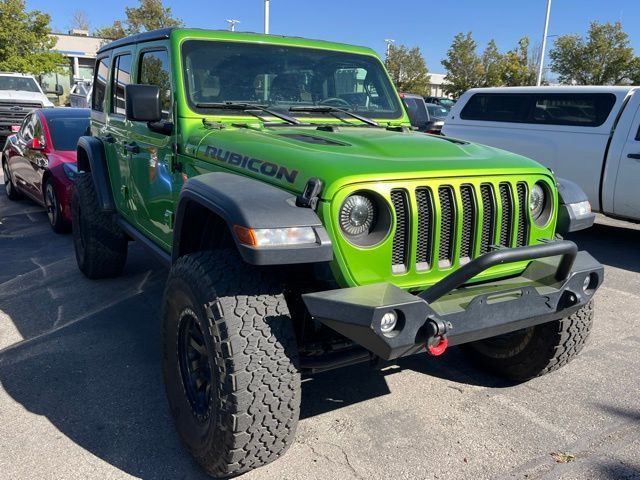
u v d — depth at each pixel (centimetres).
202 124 346
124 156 450
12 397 340
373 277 252
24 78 1708
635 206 706
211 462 258
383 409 333
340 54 414
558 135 777
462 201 274
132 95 326
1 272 579
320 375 373
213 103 354
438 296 243
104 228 516
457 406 337
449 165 272
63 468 276
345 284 249
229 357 238
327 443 298
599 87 755
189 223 303
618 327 462
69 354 396
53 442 296
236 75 370
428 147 299
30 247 674
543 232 305
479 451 293
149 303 492
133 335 428
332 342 287
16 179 916
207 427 259
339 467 279
